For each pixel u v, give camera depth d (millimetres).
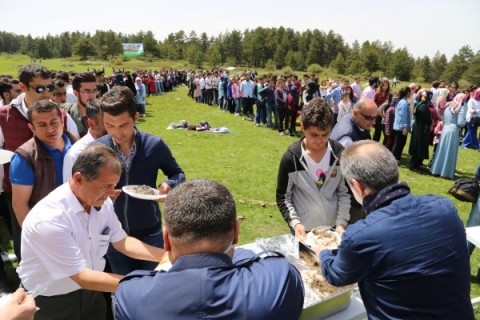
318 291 1789
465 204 6289
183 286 1104
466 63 104375
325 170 2564
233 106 17250
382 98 9758
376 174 1543
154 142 2555
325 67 118938
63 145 2746
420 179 7738
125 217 2492
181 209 1182
